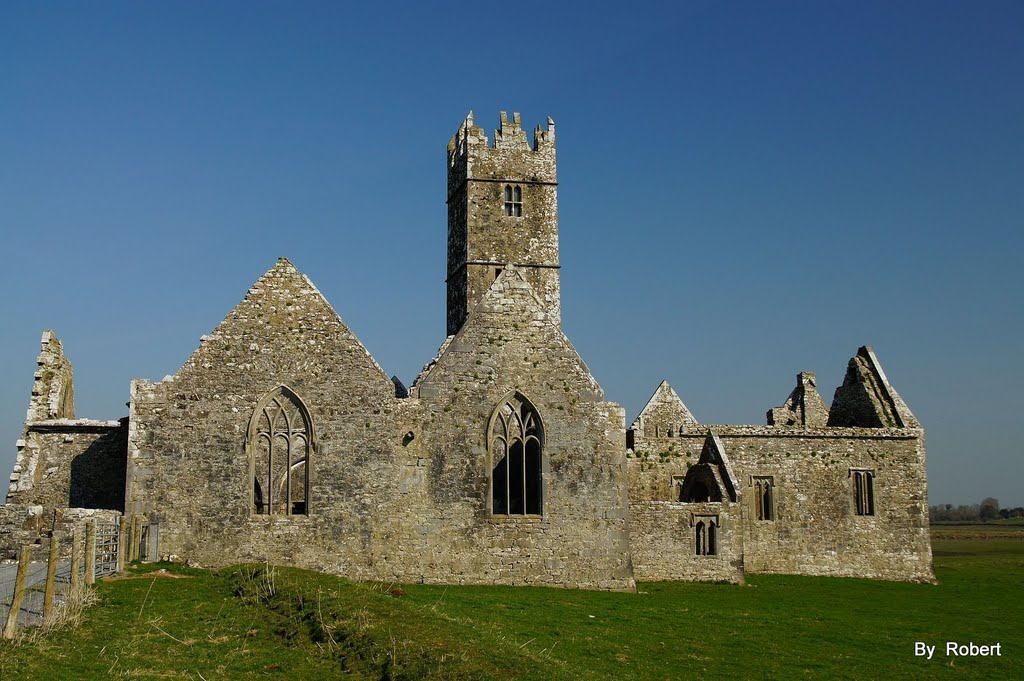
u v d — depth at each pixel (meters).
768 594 51.12
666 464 61.34
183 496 45.09
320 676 25.89
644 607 42.47
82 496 48.25
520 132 65.69
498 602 40.44
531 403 48.31
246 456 45.75
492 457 47.66
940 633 41.75
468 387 48.00
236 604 32.81
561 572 47.47
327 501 46.16
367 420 46.94
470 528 47.03
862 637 39.56
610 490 48.47
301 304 47.53
